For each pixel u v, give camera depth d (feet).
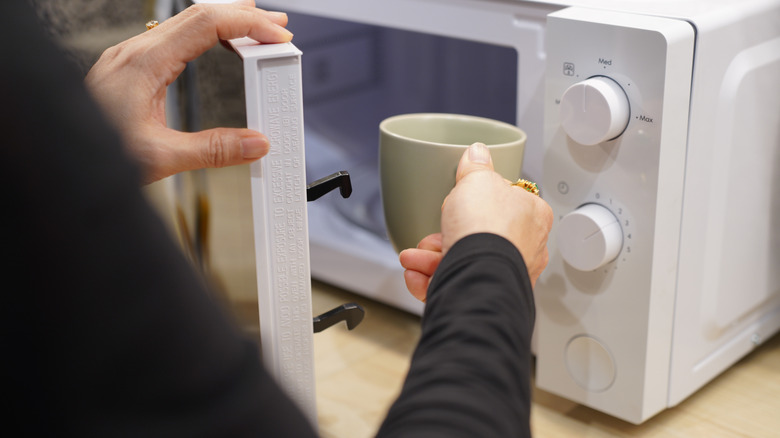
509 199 1.04
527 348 0.85
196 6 1.22
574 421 1.77
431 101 2.52
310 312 1.27
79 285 0.62
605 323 1.63
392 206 1.52
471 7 1.76
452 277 0.89
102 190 0.63
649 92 1.42
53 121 0.61
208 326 0.68
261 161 1.16
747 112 1.63
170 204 1.42
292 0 2.11
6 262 0.61
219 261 1.34
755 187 1.73
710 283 1.69
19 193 0.60
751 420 1.73
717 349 1.81
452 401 0.75
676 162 1.49
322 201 2.36
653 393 1.64
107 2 1.90
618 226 1.55
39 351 0.62
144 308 0.64
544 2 1.63
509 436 0.75
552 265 1.68
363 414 1.78
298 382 1.31
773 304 1.98
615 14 1.51
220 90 1.24
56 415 0.63
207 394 0.67
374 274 2.10
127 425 0.65
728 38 1.52
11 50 0.61
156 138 1.13
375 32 2.50
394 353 2.02
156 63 1.18
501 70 2.27
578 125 1.49
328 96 2.43
